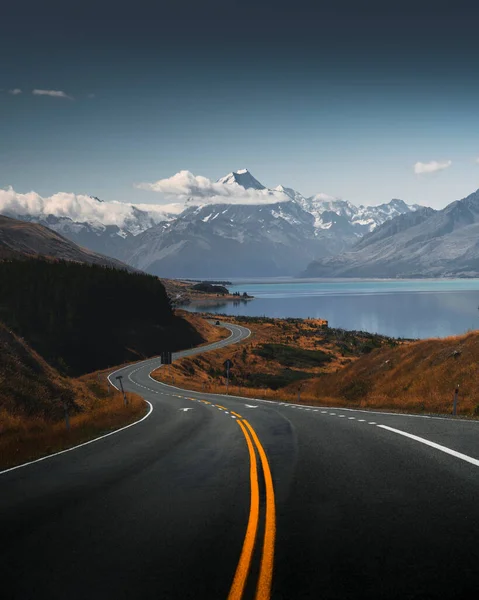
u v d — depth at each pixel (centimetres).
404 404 2745
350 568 478
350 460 1012
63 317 12050
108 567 502
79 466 1132
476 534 555
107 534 605
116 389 5991
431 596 419
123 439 1659
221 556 518
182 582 460
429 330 19362
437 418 1827
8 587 464
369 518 625
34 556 541
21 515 712
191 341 14188
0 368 2894
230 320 19100
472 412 2194
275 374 9250
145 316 14162
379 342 11875
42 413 2648
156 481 909
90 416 2656
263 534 579
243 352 11050
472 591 425
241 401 3859
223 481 880
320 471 919
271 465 1005
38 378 3194
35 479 995
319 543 545
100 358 11188
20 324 11094
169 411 2911
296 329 16225
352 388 4059
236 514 668
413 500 698
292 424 1777
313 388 5112
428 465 923
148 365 10062
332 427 1598
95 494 826
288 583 449
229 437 1518
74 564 513
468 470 867
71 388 3725
